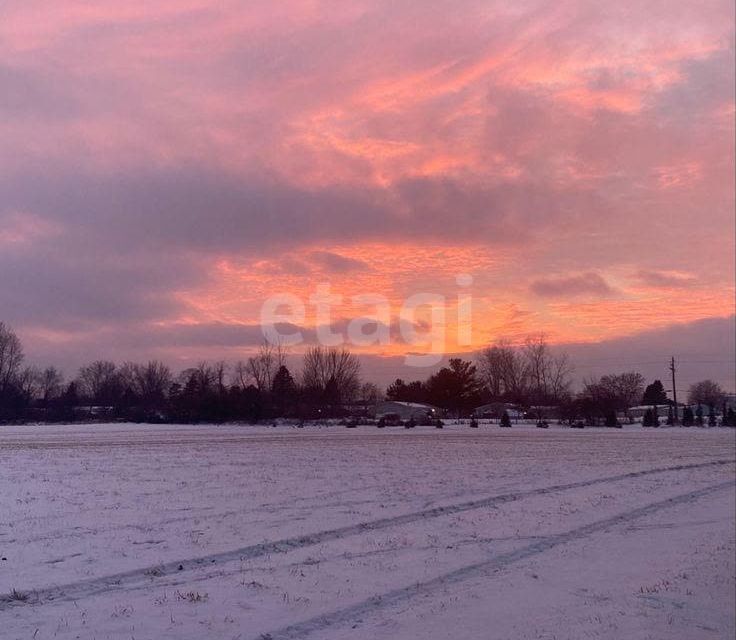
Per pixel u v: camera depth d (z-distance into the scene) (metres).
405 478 24.22
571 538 14.42
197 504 17.39
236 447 40.19
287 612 9.08
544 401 121.94
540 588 10.63
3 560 11.30
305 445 42.56
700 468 29.77
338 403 97.56
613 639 8.45
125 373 123.31
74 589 9.86
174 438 50.56
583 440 51.25
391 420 80.69
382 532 14.48
